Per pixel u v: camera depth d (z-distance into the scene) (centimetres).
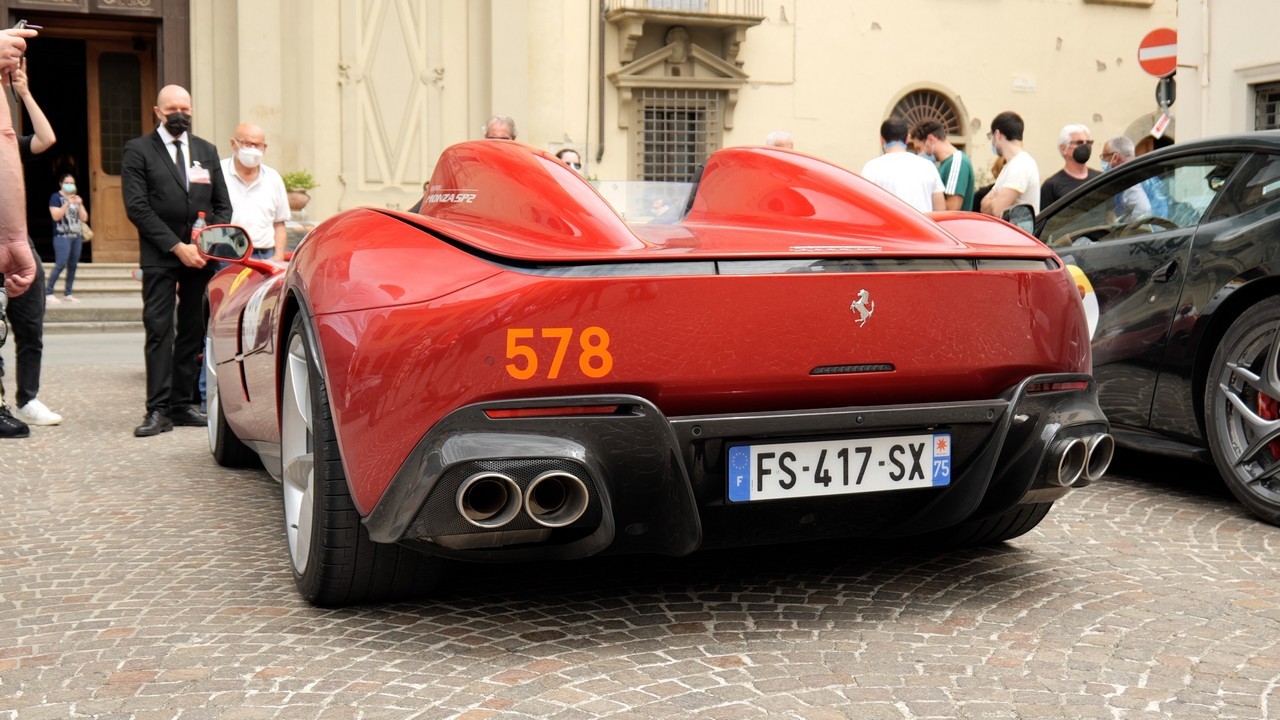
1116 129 2045
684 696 237
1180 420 440
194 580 327
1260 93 1102
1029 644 269
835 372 265
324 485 277
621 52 1822
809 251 266
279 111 1727
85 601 307
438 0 1798
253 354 388
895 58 1933
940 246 286
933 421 275
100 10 1700
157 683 246
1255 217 414
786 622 285
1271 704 232
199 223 633
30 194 2067
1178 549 359
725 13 1822
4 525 402
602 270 250
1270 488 398
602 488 249
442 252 265
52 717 228
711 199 332
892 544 362
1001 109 1991
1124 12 2033
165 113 629
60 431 635
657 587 315
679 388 255
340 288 271
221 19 1736
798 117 1900
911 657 260
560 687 242
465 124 1822
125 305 1545
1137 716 226
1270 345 391
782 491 269
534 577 325
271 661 259
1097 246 488
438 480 245
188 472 508
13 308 643
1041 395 286
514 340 245
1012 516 339
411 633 277
